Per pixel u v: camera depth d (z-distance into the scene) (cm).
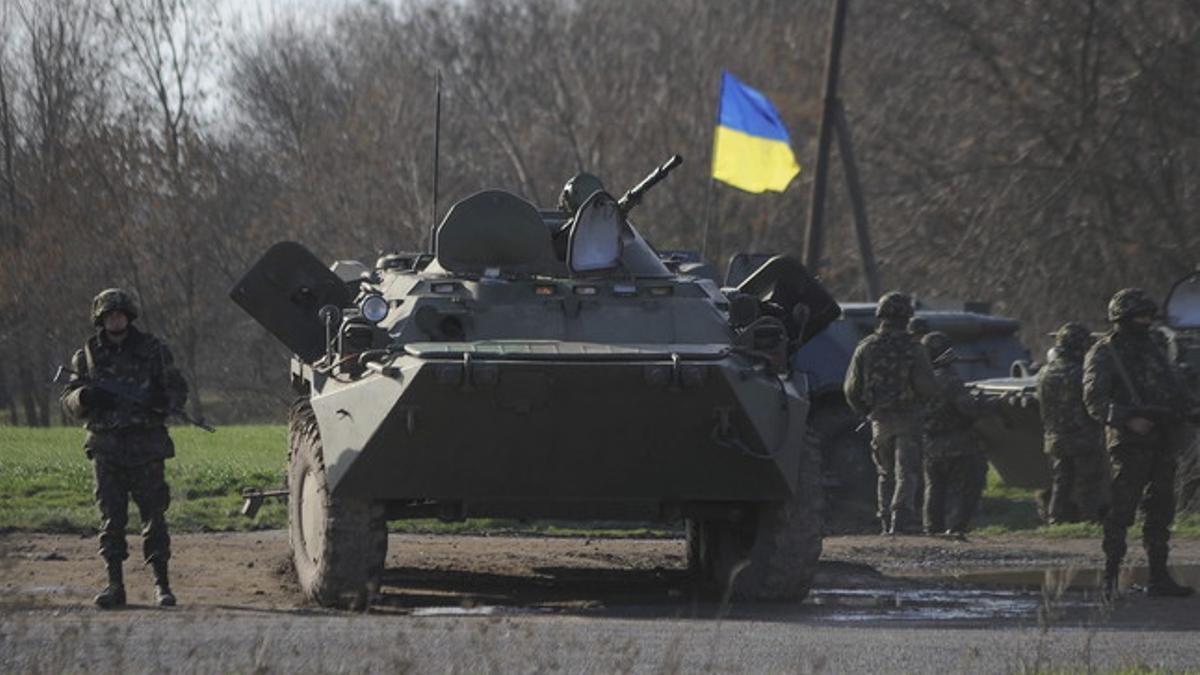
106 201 18062
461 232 5469
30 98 18738
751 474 5022
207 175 19050
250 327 19600
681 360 4869
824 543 7194
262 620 4594
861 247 14000
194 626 4391
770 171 13150
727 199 19738
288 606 5128
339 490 5000
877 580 6053
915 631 4512
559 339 5225
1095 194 15500
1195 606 5284
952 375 7844
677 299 5372
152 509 5028
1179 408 5478
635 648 4022
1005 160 16175
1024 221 15875
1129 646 4291
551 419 4853
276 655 3828
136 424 4994
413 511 5222
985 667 3881
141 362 5034
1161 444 5503
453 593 5569
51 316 17550
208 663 3709
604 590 5712
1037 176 15925
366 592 5066
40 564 5991
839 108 13975
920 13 16525
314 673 3562
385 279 5781
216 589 5500
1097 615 4969
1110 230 15512
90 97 18688
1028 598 5528
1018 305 16062
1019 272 15938
